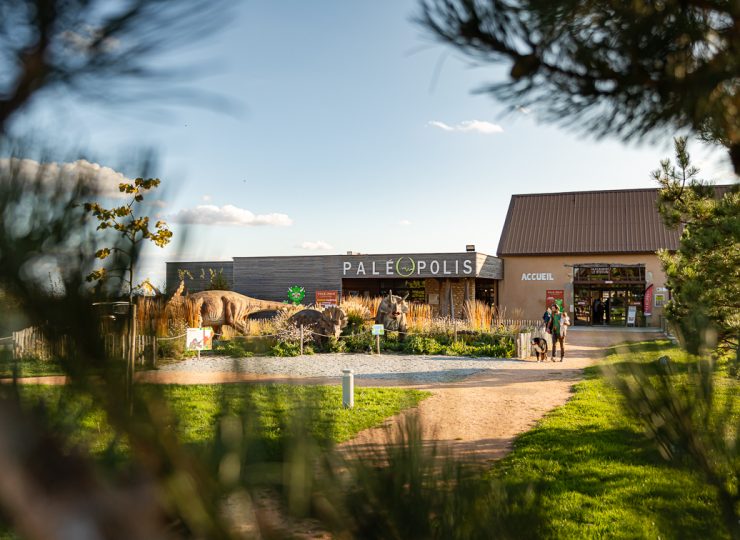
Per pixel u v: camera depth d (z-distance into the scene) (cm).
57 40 75
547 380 1373
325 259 3491
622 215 3984
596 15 159
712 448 133
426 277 3434
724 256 575
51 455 77
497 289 4003
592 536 432
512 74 168
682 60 164
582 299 3884
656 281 3684
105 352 89
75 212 95
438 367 1664
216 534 75
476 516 100
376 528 91
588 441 731
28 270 92
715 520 129
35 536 74
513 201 4381
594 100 177
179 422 83
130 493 76
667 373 139
